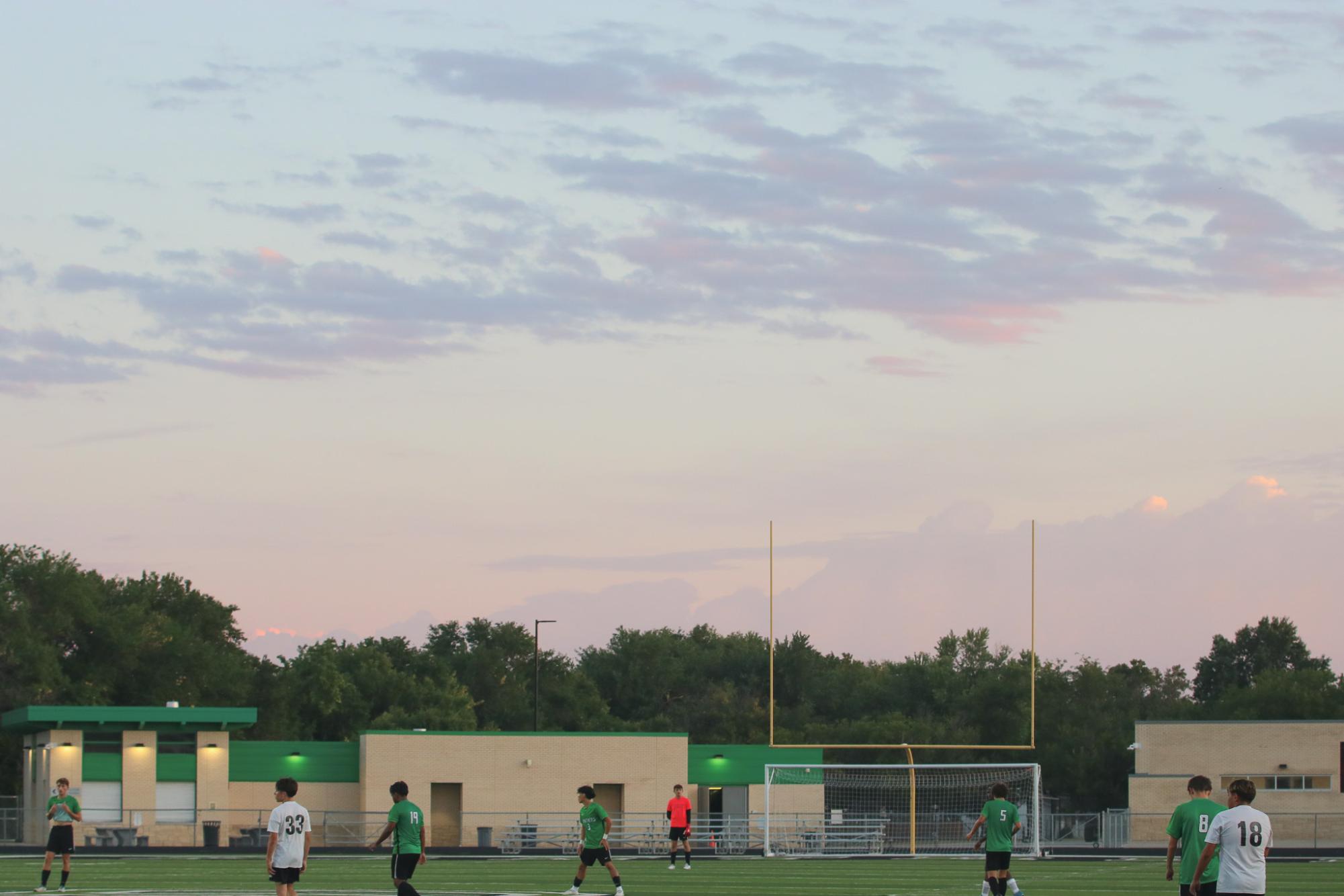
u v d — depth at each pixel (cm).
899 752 10000
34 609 8988
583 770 6881
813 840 6300
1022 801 7925
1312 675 10119
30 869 4412
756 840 6328
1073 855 5525
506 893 3384
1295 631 14425
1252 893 1889
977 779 7931
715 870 4484
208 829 6184
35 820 6581
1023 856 5447
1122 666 13562
